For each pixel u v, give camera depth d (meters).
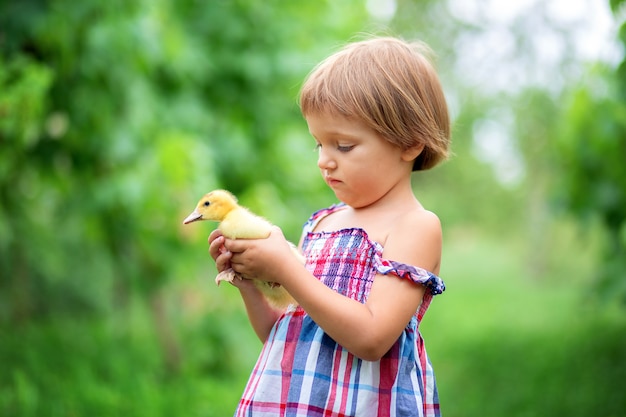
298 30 6.28
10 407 4.83
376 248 1.84
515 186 26.58
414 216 1.88
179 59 5.47
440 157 2.06
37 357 6.50
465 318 11.70
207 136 5.89
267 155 6.45
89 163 5.47
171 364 6.22
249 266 1.76
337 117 1.84
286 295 1.89
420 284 1.79
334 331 1.72
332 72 1.89
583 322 9.55
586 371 6.67
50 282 9.64
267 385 1.87
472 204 29.55
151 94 5.42
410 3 14.28
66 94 5.03
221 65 6.07
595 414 5.41
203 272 6.36
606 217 7.08
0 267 8.48
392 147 1.88
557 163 8.02
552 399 5.85
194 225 5.30
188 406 5.32
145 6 4.98
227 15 6.04
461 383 6.90
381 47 1.97
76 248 9.43
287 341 1.91
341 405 1.77
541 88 13.42
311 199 6.78
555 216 7.84
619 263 6.89
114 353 6.92
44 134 5.38
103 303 10.13
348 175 1.86
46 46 4.86
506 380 6.80
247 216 1.81
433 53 2.38
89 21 4.72
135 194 5.00
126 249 5.90
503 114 15.84
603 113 5.97
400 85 1.88
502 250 31.19
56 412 4.84
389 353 1.84
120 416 4.95
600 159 7.00
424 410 1.93
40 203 7.73
